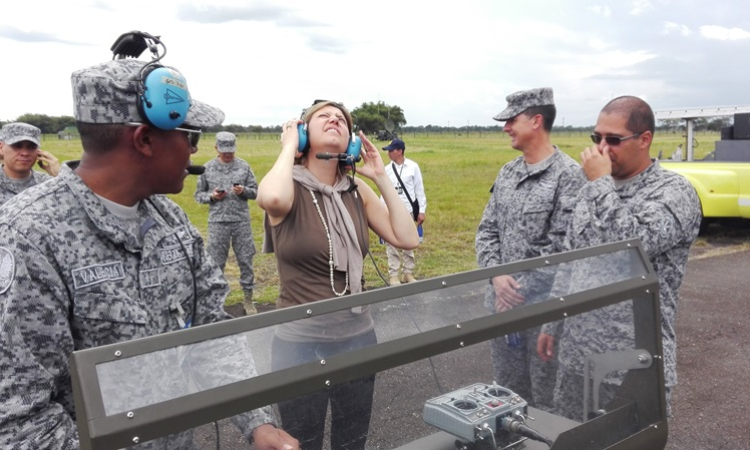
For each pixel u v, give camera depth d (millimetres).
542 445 1814
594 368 1967
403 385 1568
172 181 1717
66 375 1537
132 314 1600
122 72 1618
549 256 1929
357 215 2791
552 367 1878
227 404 1272
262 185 2568
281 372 1356
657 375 2146
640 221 2660
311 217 2646
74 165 1721
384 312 1553
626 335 2061
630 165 2834
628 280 2090
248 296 6859
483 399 1707
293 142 2668
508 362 1777
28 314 1453
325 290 2637
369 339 1514
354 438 1506
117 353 1185
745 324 6480
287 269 2691
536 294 1867
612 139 2781
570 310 1904
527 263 1863
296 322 1405
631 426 2061
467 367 1694
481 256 3615
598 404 1989
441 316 1658
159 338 1232
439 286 1666
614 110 2795
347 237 2670
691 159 11805
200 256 1880
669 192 2721
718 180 10656
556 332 1882
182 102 1647
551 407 1874
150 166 1659
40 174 5488
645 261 2174
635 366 2086
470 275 1731
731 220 11453
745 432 4223
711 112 11320
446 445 1659
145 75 1610
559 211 3252
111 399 1160
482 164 27781
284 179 2568
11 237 1466
